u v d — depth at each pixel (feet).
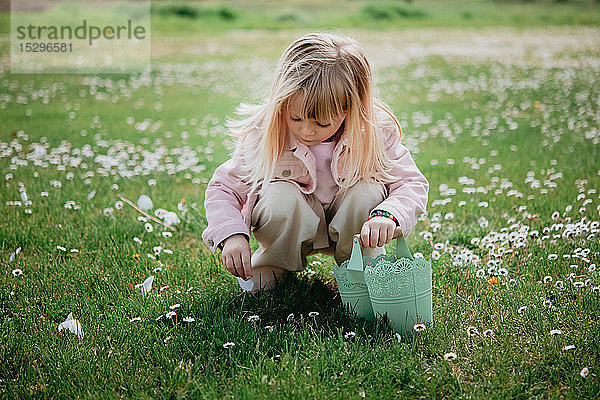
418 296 7.79
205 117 24.13
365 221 8.59
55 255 11.06
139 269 10.24
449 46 49.34
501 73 34.65
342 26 65.00
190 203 13.53
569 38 54.60
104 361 7.41
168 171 15.92
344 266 8.25
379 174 8.64
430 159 17.28
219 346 7.69
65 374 7.23
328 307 9.12
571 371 7.04
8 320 8.50
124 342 7.83
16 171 16.03
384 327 7.92
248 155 8.65
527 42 51.72
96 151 18.31
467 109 24.85
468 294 9.14
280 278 9.53
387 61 40.63
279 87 7.78
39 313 8.83
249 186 8.92
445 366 7.22
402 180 8.71
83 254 11.01
